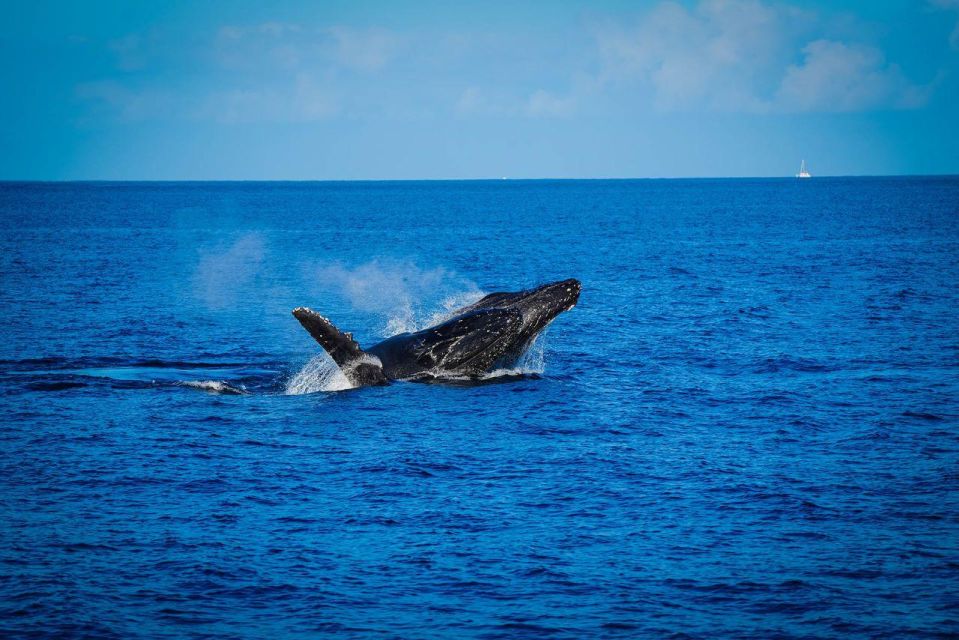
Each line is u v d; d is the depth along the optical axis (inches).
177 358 4665.4
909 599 1989.4
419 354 4008.4
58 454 2928.2
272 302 7204.7
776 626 1889.8
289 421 3378.4
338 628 1872.5
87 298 7047.2
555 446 3078.2
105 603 1950.1
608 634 1859.0
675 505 2522.1
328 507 2502.5
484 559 2180.1
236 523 2378.2
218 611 1930.4
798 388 3944.4
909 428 3304.6
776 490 2637.8
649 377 4175.7
